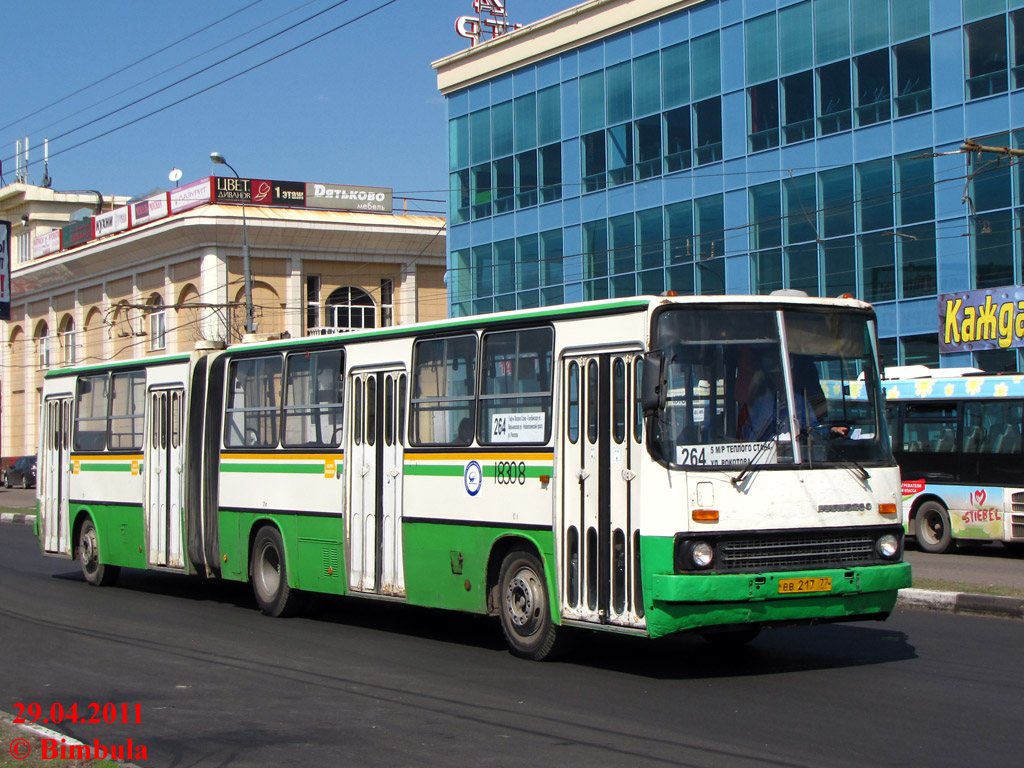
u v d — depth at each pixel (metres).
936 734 7.51
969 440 20.28
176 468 15.49
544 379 10.25
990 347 26.91
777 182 30.89
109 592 16.59
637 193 34.03
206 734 7.70
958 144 27.69
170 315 48.31
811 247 30.31
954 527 20.36
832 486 9.44
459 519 11.06
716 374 9.34
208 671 10.06
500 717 8.13
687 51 32.72
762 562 9.13
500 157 38.16
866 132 29.25
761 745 7.27
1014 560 19.39
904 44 28.55
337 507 12.70
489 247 38.59
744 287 31.61
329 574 12.79
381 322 50.31
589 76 35.25
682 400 9.18
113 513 16.83
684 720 7.98
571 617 9.80
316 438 13.12
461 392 11.22
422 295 50.97
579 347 9.89
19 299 59.12
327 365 13.04
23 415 58.94
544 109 36.66
